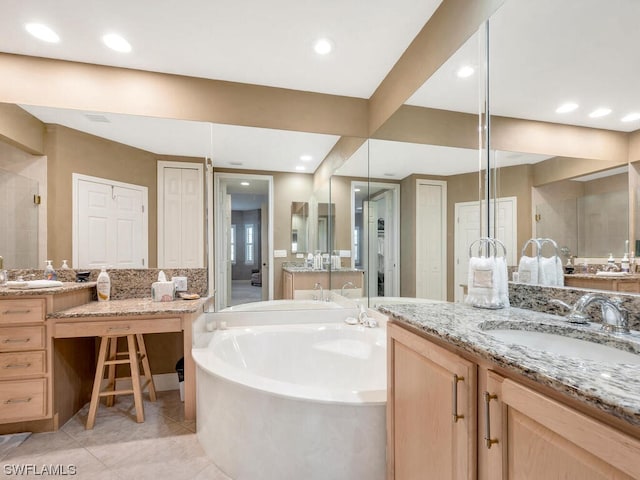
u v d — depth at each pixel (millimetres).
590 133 1102
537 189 1324
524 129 1353
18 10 1685
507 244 1485
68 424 2002
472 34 1485
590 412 594
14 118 2139
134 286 2412
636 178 951
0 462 1643
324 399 1412
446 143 1795
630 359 857
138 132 2367
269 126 2494
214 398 1663
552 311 1257
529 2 1242
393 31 1888
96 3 1649
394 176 2262
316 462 1415
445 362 1000
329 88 2523
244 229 2627
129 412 2158
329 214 2861
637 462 506
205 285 2533
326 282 2811
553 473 658
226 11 1714
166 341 2541
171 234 2471
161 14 1732
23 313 1816
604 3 1046
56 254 2242
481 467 871
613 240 1033
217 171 2541
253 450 1496
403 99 2102
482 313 1283
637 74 953
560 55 1192
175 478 1545
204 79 2389
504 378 795
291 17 1763
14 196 2184
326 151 2674
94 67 2217
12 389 1802
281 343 2342
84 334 1887
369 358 2230
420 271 2055
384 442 1413
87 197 2297
